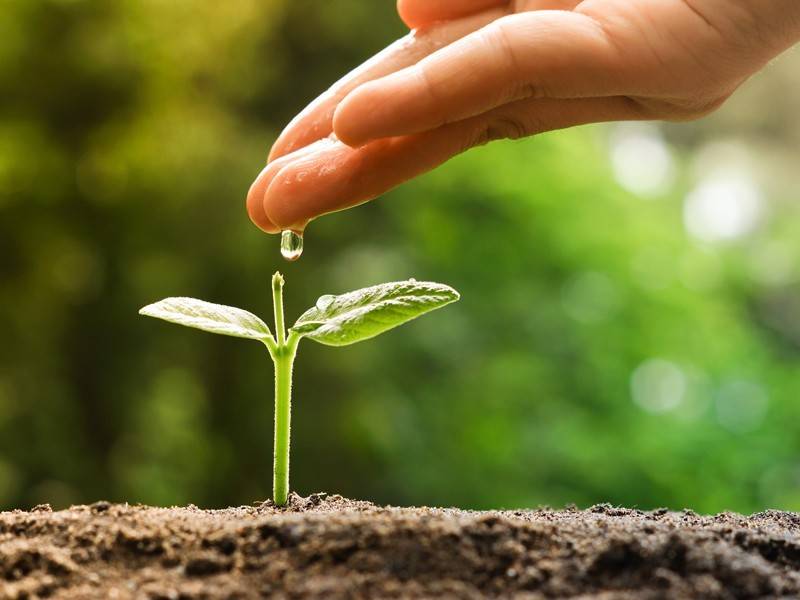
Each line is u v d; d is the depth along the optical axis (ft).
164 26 4.05
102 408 4.10
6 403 3.89
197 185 4.19
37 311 4.09
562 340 4.92
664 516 1.46
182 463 4.28
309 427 4.21
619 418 4.92
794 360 6.27
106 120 4.10
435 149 1.48
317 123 1.54
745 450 4.91
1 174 4.06
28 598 1.16
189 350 4.30
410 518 1.23
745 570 1.19
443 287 1.39
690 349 5.16
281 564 1.19
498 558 1.21
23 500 3.73
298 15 4.48
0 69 3.92
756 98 6.97
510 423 4.66
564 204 5.02
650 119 1.56
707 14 1.42
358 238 4.60
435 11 1.58
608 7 1.43
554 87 1.42
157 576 1.19
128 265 4.23
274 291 1.42
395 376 4.55
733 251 6.23
